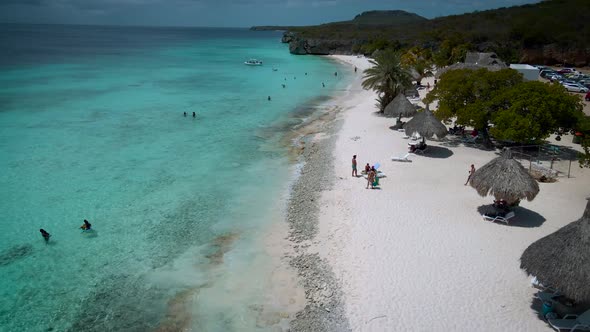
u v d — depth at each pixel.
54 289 16.53
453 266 16.39
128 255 18.81
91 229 20.92
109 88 62.62
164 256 18.73
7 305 15.61
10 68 83.75
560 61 92.94
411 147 30.38
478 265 16.41
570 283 12.48
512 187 18.61
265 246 19.31
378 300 14.78
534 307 14.14
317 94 60.62
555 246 13.24
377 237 18.75
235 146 34.38
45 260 18.39
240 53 146.88
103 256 18.72
